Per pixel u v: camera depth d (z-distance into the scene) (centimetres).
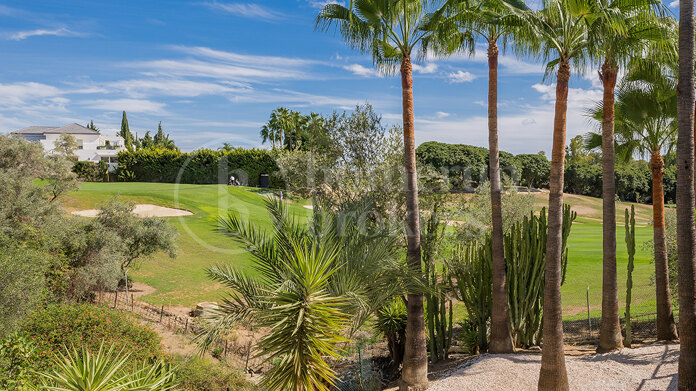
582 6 922
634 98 1302
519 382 1039
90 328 1379
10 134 2556
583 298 2025
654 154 1309
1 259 1214
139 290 2345
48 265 1655
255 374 1532
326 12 1179
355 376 1355
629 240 1215
